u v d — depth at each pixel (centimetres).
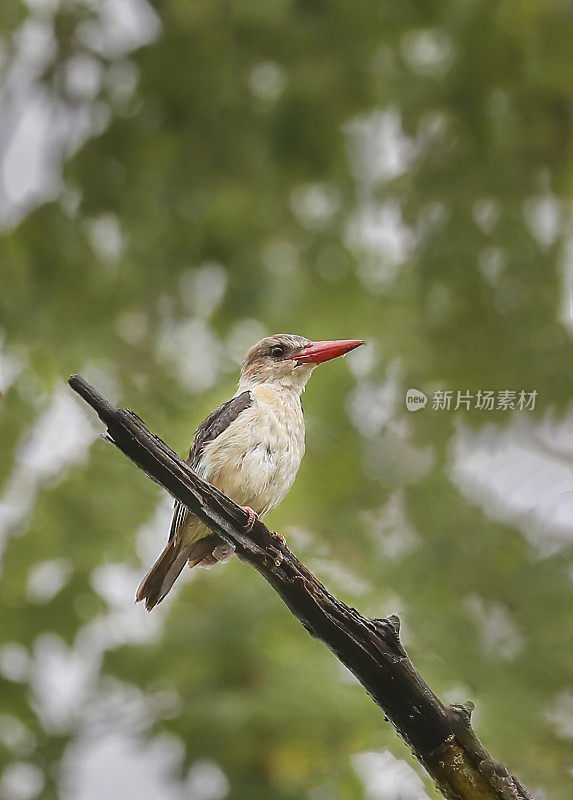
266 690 1087
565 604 1158
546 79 1162
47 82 1202
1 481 1210
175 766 1084
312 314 1270
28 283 1223
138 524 1216
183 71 1184
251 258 1238
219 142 1198
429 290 1208
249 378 909
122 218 1234
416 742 557
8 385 1228
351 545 1210
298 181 1227
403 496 1231
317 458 1243
